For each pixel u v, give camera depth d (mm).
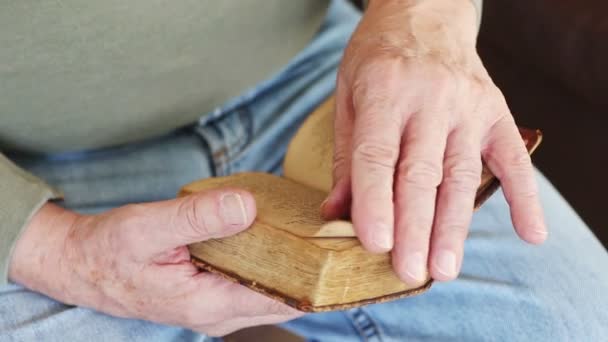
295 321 732
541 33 914
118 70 662
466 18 646
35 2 605
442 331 688
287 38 767
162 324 648
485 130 581
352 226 531
